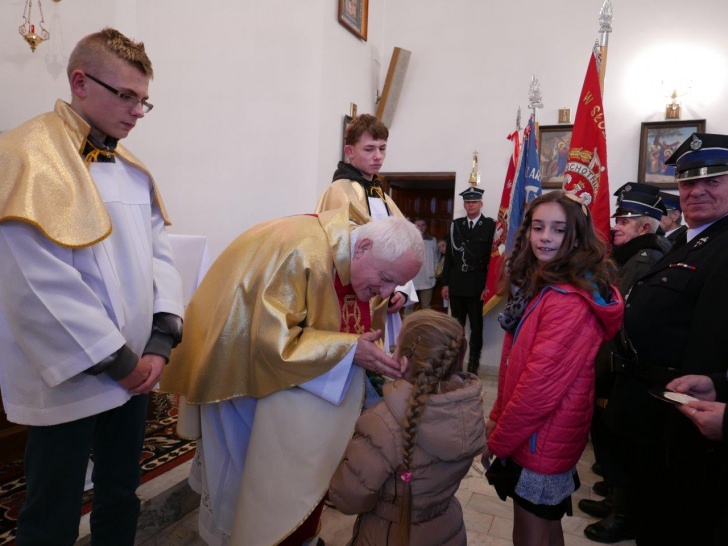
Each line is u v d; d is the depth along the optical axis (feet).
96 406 3.62
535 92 13.12
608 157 14.46
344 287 4.82
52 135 3.45
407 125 16.83
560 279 4.68
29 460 3.62
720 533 3.80
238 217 14.01
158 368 3.92
